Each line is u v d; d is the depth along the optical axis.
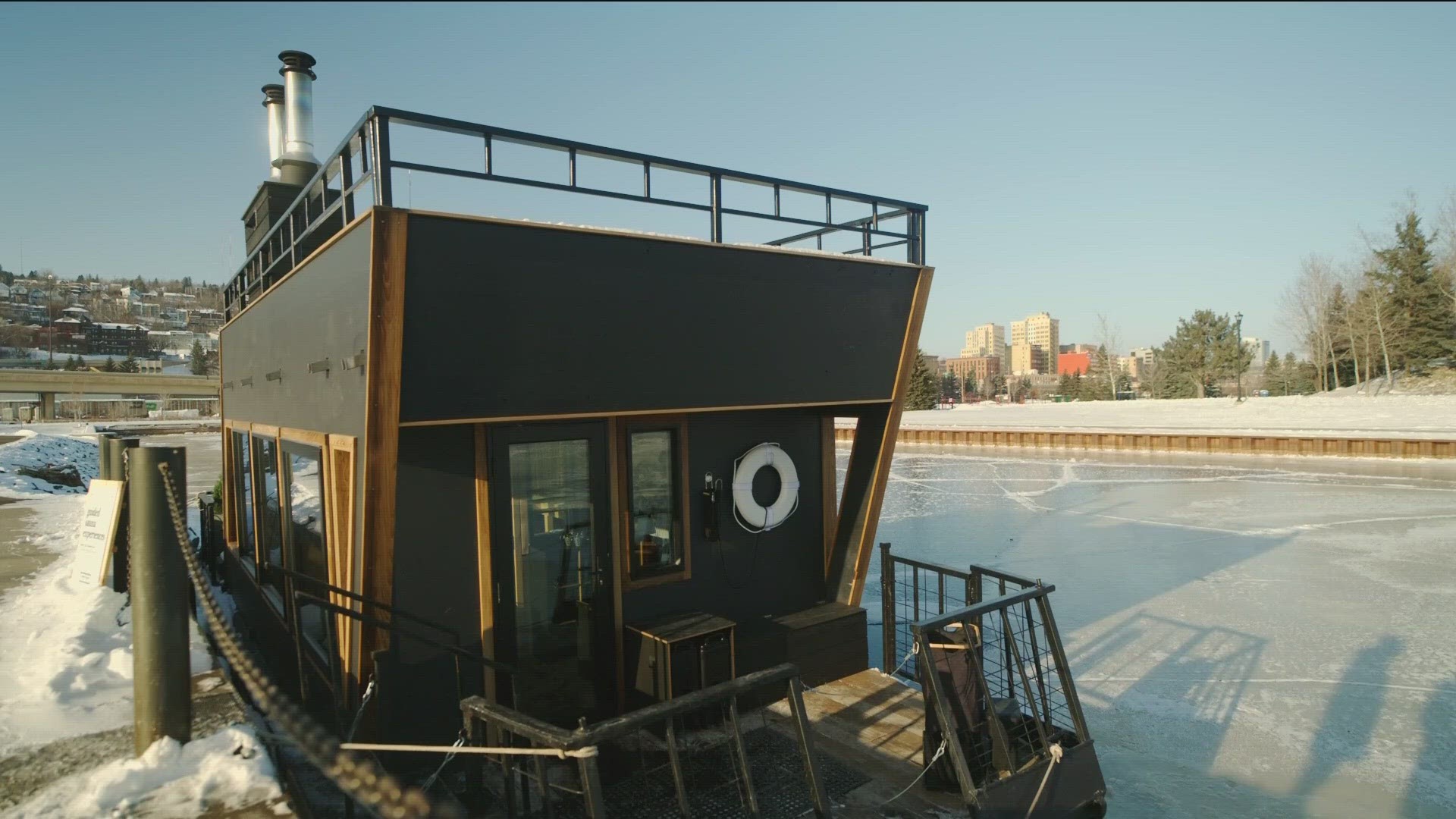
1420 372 49.16
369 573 3.95
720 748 4.66
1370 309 51.03
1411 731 6.64
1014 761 4.09
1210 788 5.75
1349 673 7.97
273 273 6.82
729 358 4.90
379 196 3.43
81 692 4.62
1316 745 6.41
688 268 4.55
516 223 3.80
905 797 4.17
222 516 9.23
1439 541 14.28
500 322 3.92
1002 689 6.13
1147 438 33.41
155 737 3.55
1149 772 5.99
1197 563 12.95
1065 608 10.50
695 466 5.57
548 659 4.78
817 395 5.46
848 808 4.06
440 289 3.67
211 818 3.06
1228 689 7.61
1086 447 35.25
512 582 4.62
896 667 6.55
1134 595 11.09
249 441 7.12
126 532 6.86
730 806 4.01
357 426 3.85
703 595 5.60
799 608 6.16
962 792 4.04
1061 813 4.11
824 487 6.34
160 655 3.54
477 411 4.01
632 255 4.28
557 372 4.21
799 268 5.09
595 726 2.88
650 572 5.35
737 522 5.78
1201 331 63.50
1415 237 49.22
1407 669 8.05
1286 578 11.84
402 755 4.23
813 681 5.72
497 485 4.55
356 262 3.70
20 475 20.08
